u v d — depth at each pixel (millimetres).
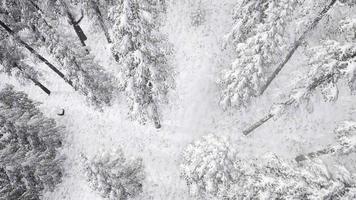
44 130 19281
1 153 17453
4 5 15930
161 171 19312
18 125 17734
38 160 18766
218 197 15391
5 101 18344
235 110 20547
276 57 20188
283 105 15797
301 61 20844
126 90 15711
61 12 19719
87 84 18688
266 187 12453
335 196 11141
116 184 15945
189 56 22516
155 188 18891
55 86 23922
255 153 19188
